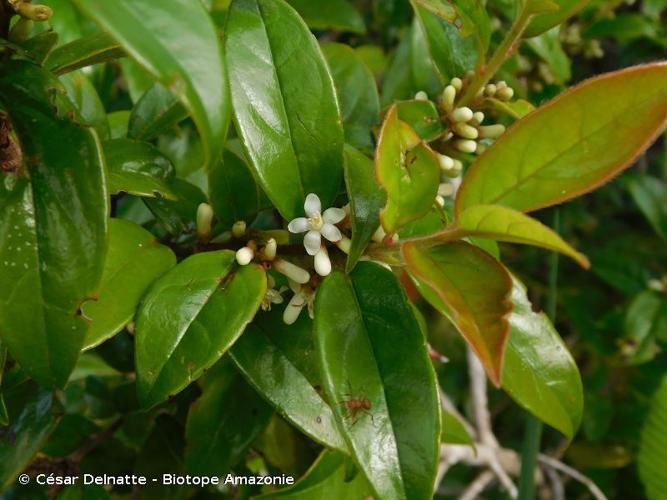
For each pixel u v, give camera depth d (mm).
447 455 297
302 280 160
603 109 137
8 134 138
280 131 163
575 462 384
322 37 352
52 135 140
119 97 319
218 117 115
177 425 227
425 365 146
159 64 110
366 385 144
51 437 228
